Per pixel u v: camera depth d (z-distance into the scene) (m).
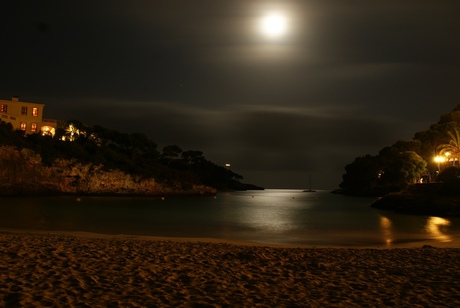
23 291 9.44
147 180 121.50
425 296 10.53
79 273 11.73
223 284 11.32
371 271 13.87
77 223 39.53
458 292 10.93
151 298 9.54
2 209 53.84
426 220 52.44
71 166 100.38
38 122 101.06
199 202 104.88
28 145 90.44
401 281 12.34
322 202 117.00
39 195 90.31
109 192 109.81
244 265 14.45
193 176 145.62
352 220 52.06
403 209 68.50
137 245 19.28
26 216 44.69
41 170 91.62
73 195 100.25
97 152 113.94
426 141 104.38
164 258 15.11
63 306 8.61
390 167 100.69
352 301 9.97
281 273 13.28
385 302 9.91
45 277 10.97
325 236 33.25
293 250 19.61
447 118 100.56
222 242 25.73
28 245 16.59
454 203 61.44
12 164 84.06
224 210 71.62
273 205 95.00
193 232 35.00
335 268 14.37
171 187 131.62
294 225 43.88
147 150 143.62
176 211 65.56
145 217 51.38
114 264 13.34
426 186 74.81
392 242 29.42
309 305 9.52
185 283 11.34
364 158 150.25
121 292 9.98
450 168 72.31
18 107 97.81
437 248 21.91
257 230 37.75
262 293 10.52
